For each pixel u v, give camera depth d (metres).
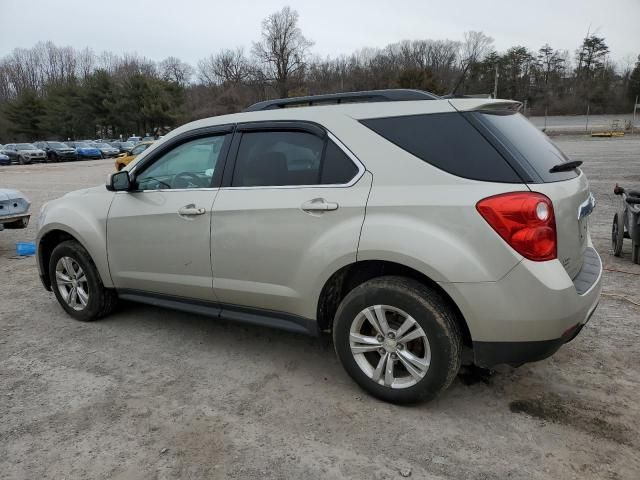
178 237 3.61
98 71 66.38
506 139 2.70
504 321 2.56
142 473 2.46
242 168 3.40
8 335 4.18
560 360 3.50
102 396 3.17
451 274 2.60
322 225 2.98
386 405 2.99
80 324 4.39
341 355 3.09
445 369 2.73
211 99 82.44
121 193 4.02
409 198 2.73
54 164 35.00
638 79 76.00
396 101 2.97
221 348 3.84
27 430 2.82
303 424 2.83
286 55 79.25
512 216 2.50
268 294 3.27
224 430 2.79
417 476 2.39
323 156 3.06
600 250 6.57
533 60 84.81
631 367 3.38
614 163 18.50
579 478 2.36
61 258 4.42
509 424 2.78
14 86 99.00
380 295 2.84
